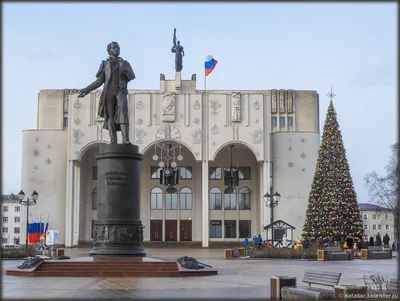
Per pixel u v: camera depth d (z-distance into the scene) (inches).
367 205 4274.1
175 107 2571.4
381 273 1066.7
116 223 898.1
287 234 2389.3
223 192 2829.7
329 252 1557.6
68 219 2546.8
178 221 2807.6
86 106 2573.8
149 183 2815.0
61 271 866.8
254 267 1213.7
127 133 938.1
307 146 2635.3
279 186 2613.2
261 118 2583.7
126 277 855.7
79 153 2559.1
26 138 2659.9
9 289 699.4
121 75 953.5
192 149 2556.6
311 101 2994.6
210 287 755.4
